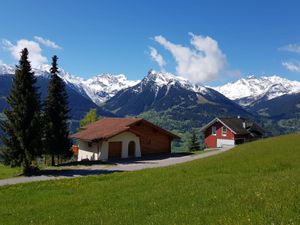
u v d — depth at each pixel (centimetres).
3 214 2505
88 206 2427
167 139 8200
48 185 3578
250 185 2230
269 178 2459
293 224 1284
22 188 3500
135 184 3192
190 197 2181
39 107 5538
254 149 4744
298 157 3706
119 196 2669
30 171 5400
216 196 2041
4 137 5359
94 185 3391
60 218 2156
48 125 7088
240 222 1386
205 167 3806
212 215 1593
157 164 6100
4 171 6431
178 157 7238
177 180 3148
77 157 8406
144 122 7750
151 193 2589
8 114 5362
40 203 2762
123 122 7812
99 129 7819
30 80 5488
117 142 7225
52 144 7169
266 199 1689
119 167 5772
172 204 2058
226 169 3575
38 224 2075
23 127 5366
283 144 4803
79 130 8956
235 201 1780
